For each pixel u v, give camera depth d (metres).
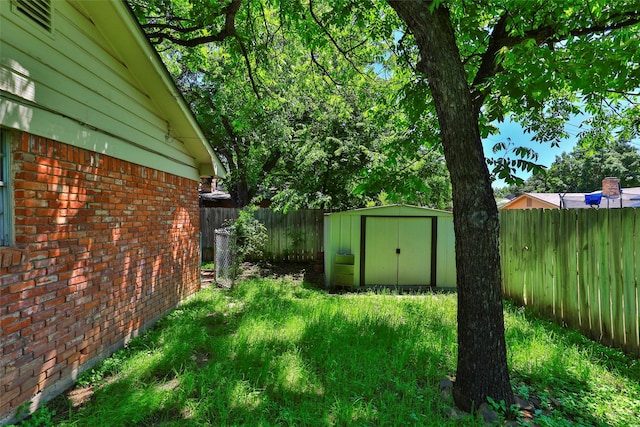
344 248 7.75
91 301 3.34
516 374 3.18
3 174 2.46
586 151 6.02
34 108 2.63
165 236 5.16
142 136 4.43
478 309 2.62
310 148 10.14
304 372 3.11
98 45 3.48
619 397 2.79
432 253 7.84
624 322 3.71
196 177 6.58
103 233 3.56
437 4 2.26
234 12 4.98
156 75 4.21
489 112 3.51
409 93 4.10
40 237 2.69
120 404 2.58
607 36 3.25
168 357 3.45
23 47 2.53
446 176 10.34
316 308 5.23
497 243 2.64
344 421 2.42
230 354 3.55
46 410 2.53
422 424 2.37
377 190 4.04
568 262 4.59
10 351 2.38
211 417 2.48
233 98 9.43
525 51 2.67
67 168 3.02
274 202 10.80
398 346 3.69
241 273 8.42
